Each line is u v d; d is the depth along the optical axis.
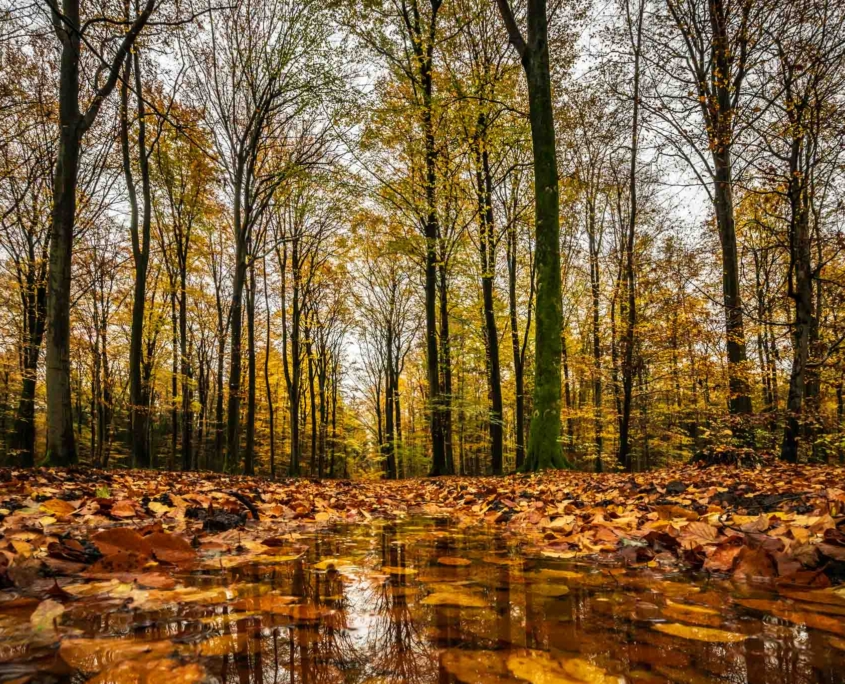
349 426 40.09
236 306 14.23
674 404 18.58
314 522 3.42
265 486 6.11
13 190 17.73
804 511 2.46
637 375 16.08
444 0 14.63
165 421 34.38
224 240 25.77
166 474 8.65
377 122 14.61
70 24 6.39
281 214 21.77
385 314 32.44
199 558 1.87
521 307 23.92
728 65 10.94
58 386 7.35
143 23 7.79
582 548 2.18
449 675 0.77
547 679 0.75
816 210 12.25
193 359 30.52
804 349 9.88
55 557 1.60
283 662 0.82
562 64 15.71
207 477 8.41
